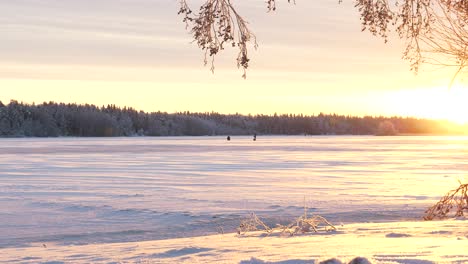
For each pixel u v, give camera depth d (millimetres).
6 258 9352
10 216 20969
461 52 7922
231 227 18562
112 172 41969
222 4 6023
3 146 102062
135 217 20750
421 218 19281
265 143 127250
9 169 45156
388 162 55406
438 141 150500
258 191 29062
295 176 38406
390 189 29984
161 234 17453
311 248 7641
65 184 32750
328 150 86562
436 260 5836
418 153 76125
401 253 6543
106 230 18188
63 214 21484
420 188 30562
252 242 9234
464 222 11742
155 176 38469
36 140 155000
